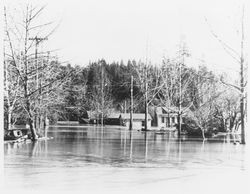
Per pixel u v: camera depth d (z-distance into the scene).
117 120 102.62
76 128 70.75
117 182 15.40
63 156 23.45
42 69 35.38
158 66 68.50
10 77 33.16
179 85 58.78
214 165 20.44
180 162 21.56
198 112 45.38
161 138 43.56
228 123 59.44
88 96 109.19
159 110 96.00
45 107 40.59
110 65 123.50
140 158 23.16
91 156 23.80
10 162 20.41
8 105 33.34
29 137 37.38
